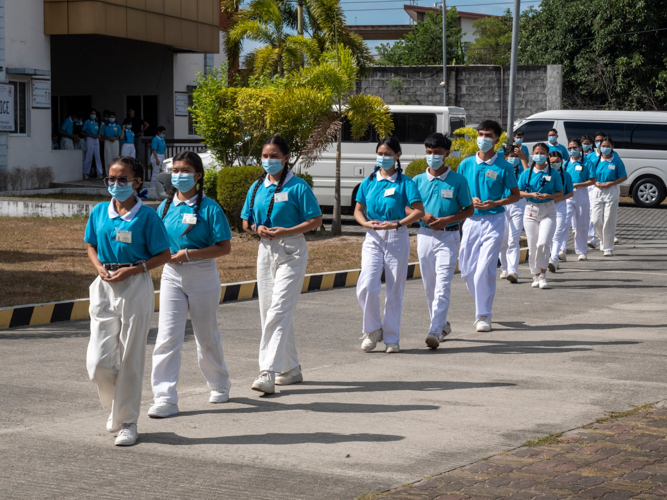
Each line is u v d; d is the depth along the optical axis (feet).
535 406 20.22
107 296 17.43
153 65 91.30
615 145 88.28
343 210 76.89
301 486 14.96
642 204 87.86
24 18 74.08
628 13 126.21
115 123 83.10
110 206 17.67
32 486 14.96
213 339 20.48
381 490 14.76
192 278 19.88
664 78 125.08
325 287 40.42
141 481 15.23
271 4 77.25
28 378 23.02
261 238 22.17
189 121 94.58
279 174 22.06
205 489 14.82
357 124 59.67
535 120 90.99
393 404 20.48
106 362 17.37
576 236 50.47
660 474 15.57
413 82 123.54
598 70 129.49
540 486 14.94
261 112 60.13
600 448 17.03
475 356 26.00
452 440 17.60
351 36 78.69
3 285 36.19
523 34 144.46
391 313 26.58
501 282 42.06
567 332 29.71
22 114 75.25
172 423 18.97
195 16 87.15
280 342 21.42
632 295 37.91
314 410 20.01
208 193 62.03
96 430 18.38
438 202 26.99
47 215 64.69
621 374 23.44
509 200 29.17
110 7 76.07
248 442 17.53
